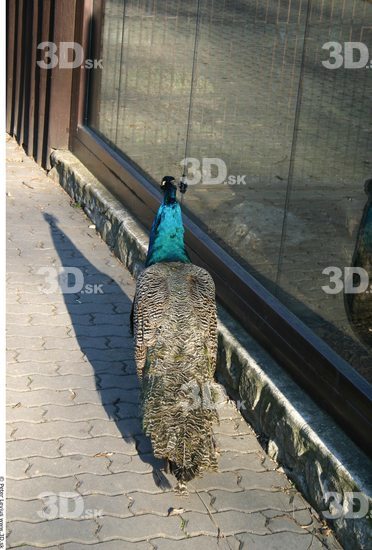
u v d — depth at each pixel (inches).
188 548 169.8
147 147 299.7
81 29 345.4
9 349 235.0
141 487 186.5
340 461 177.2
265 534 175.8
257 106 230.8
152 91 294.0
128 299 270.5
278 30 219.6
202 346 188.4
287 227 216.7
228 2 243.8
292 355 207.3
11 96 404.8
